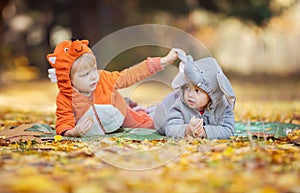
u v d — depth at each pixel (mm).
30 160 4949
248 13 22891
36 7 27016
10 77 24453
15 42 29500
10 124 8289
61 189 3818
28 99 15375
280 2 23656
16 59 28406
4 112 10750
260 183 4094
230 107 6461
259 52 33000
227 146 5559
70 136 6383
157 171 4586
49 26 26781
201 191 3873
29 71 27609
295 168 4641
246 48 33188
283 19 28984
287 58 32844
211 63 6289
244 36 32812
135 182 4109
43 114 10297
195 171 4500
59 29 27844
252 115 9938
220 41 32938
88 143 5773
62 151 5504
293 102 13938
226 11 23375
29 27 28891
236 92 18750
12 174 4320
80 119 6480
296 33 32219
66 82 6477
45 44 27594
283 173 4457
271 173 4438
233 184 4062
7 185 3875
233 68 30859
